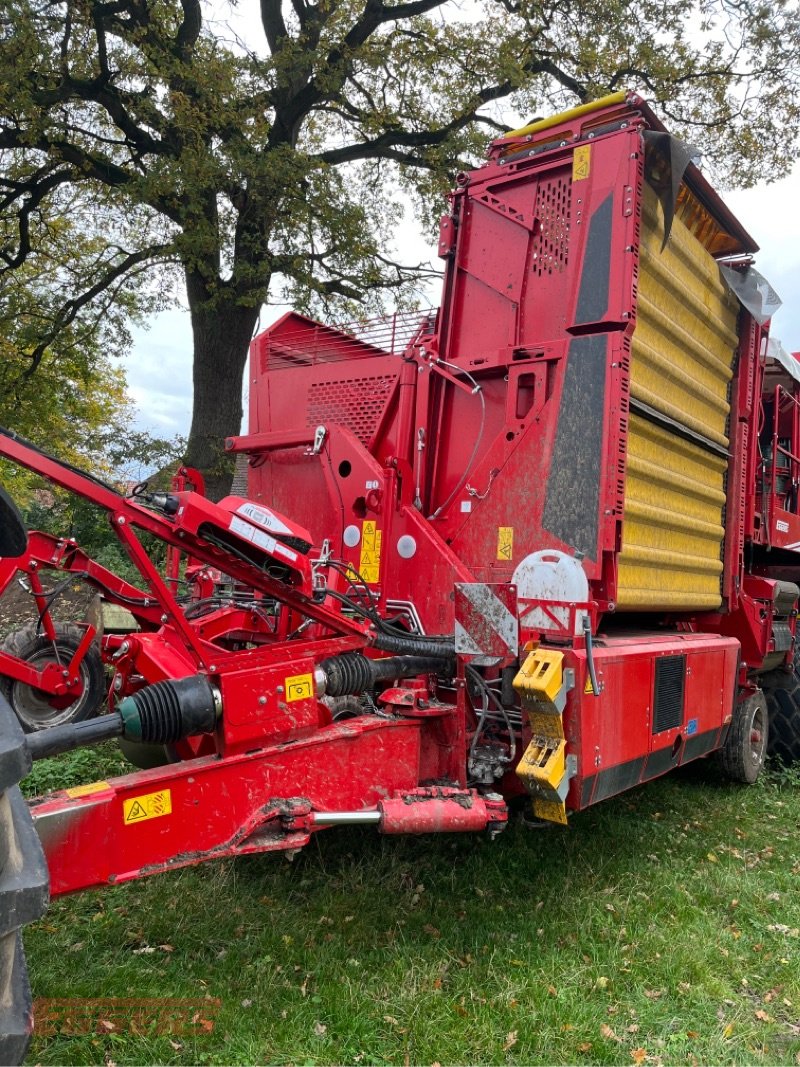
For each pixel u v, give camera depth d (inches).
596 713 123.4
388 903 134.0
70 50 460.8
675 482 174.2
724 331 199.8
